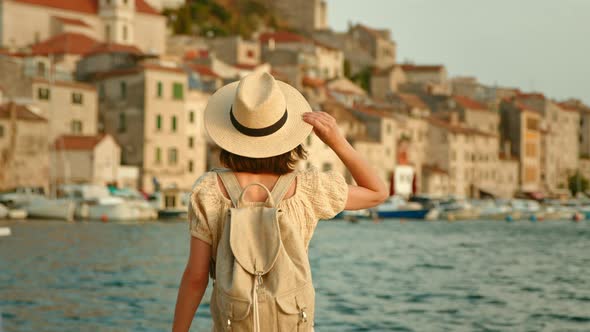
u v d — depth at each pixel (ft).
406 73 652.48
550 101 638.94
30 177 292.81
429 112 516.73
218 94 18.83
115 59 358.02
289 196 17.98
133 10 462.19
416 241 204.33
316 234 231.09
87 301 87.71
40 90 316.40
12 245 163.84
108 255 146.92
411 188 419.95
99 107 346.54
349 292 96.78
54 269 120.98
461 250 174.70
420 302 88.89
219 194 17.92
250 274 17.11
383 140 421.18
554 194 569.23
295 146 18.02
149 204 283.79
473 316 79.46
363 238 214.28
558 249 179.52
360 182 18.79
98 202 272.10
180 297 17.89
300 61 541.34
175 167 340.18
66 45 403.34
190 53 505.66
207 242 17.84
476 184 502.38
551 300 91.71
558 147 646.33
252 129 17.89
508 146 557.33
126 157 335.67
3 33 426.10
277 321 16.98
